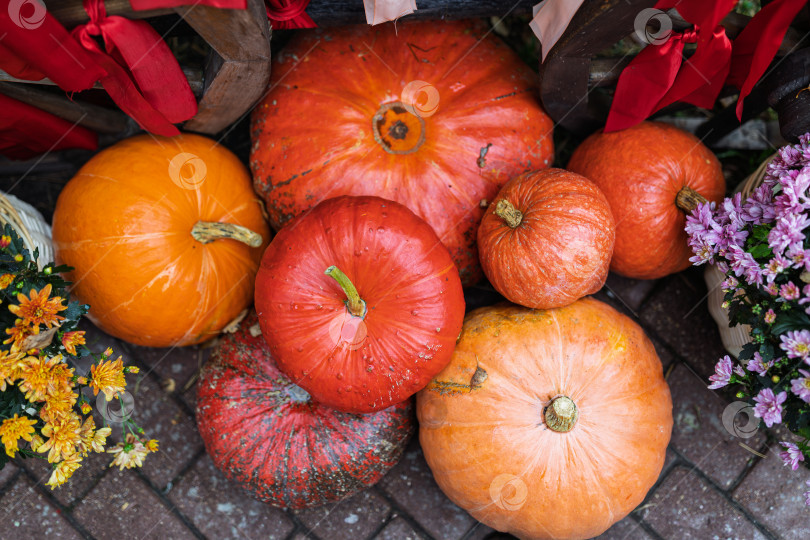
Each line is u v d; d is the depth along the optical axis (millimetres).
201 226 1150
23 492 1280
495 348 1144
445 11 1149
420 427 1202
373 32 1192
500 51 1223
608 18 1055
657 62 1101
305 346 1089
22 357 1018
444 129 1175
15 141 1209
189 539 1289
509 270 1118
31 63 1019
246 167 1271
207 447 1214
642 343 1184
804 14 1142
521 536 1192
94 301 1165
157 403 1304
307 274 1087
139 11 996
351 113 1170
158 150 1169
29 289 1034
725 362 1089
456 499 1185
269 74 1146
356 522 1295
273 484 1188
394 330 1085
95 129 1260
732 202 1117
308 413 1184
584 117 1241
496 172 1183
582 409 1127
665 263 1209
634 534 1289
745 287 1076
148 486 1293
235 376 1196
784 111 1126
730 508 1289
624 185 1172
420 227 1110
